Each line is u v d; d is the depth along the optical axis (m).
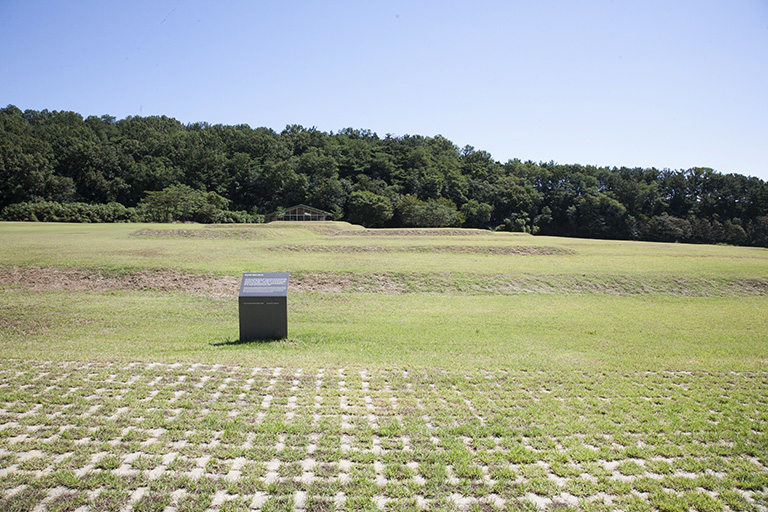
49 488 5.22
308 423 6.89
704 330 15.07
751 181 92.88
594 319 16.41
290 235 38.91
